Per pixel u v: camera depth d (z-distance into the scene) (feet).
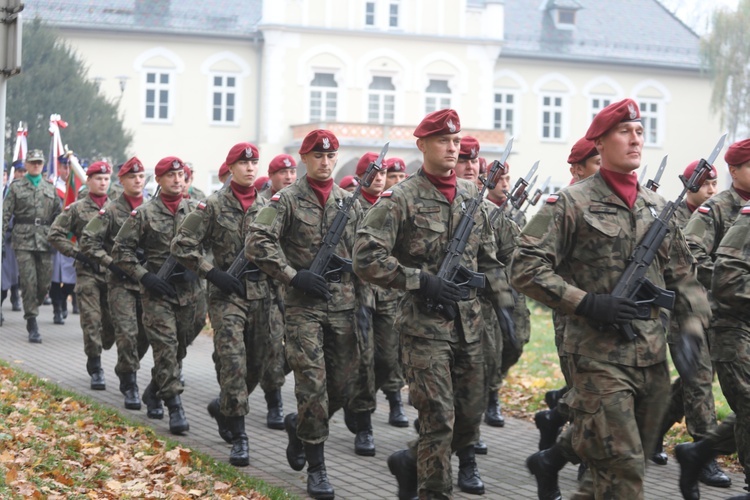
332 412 28.96
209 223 31.94
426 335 23.12
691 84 199.82
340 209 28.45
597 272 19.63
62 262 62.59
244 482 27.12
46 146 153.07
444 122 23.43
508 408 40.22
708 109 200.44
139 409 38.88
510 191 35.24
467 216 23.82
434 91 184.03
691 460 26.07
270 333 31.94
